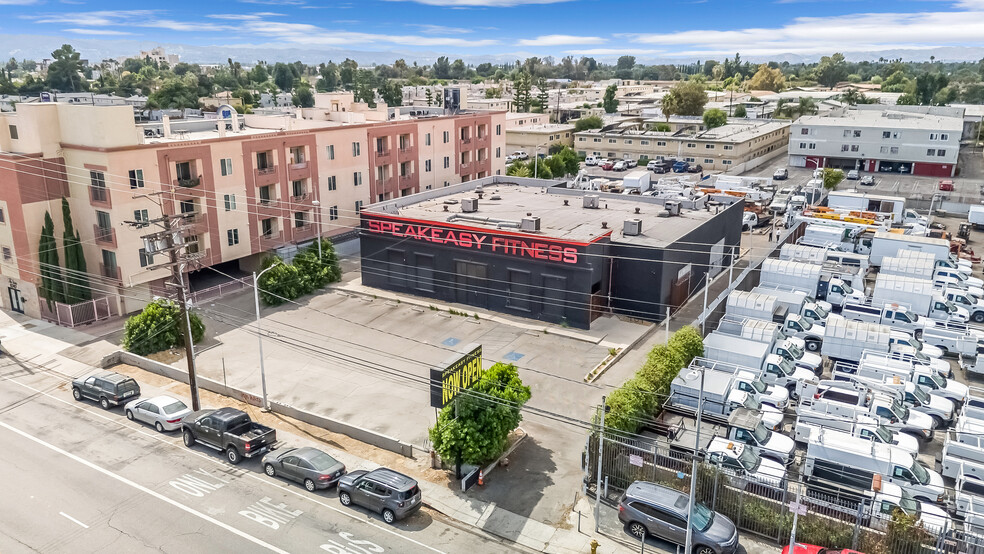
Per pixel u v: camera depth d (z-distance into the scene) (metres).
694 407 33.75
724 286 57.38
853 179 107.62
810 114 157.50
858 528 23.95
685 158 117.88
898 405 33.91
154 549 24.97
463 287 52.19
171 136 59.78
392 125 71.50
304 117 76.88
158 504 27.92
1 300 53.34
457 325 48.50
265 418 35.56
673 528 24.70
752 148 120.94
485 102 173.25
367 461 31.31
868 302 49.25
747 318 45.28
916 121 120.25
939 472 30.39
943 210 87.88
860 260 56.59
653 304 48.75
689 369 35.41
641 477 27.95
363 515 27.33
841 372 37.56
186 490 29.06
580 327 47.59
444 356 43.06
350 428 33.44
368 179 69.81
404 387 38.78
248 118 68.50
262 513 27.39
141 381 40.44
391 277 55.56
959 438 30.55
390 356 43.12
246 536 25.81
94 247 50.16
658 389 33.41
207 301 53.09
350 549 25.00
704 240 54.94
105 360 42.50
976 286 54.66
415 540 25.64
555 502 28.02
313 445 32.78
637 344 45.16
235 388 37.88
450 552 24.94
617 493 28.52
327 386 38.97
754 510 25.64
